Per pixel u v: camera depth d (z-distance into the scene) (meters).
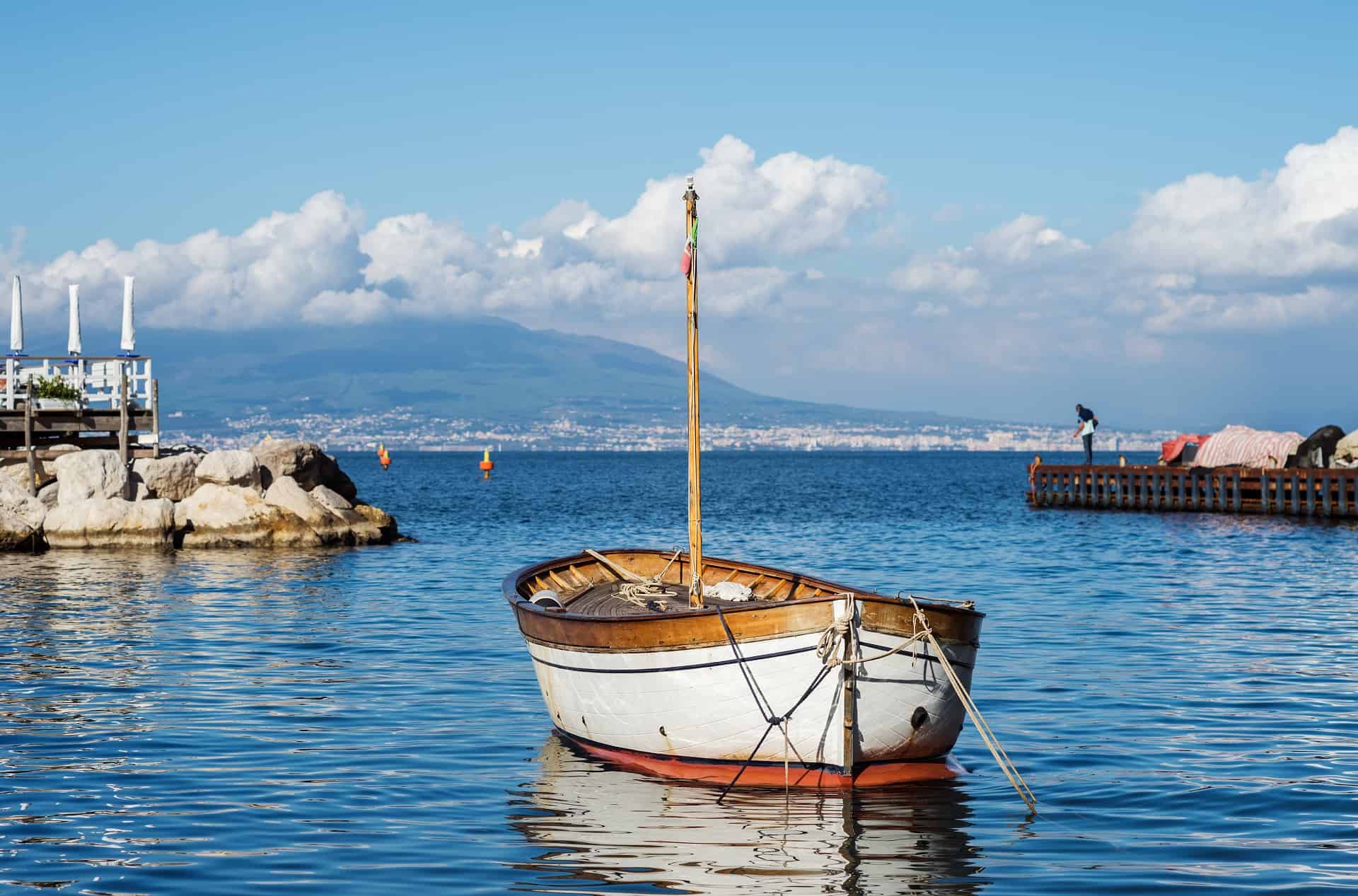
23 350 44.94
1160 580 34.19
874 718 13.43
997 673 20.34
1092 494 67.75
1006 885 10.82
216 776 14.26
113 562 37.50
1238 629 25.11
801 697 13.31
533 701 18.48
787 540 50.19
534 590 18.77
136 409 43.47
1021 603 29.28
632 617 14.18
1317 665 20.97
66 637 24.17
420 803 13.23
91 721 16.97
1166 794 13.49
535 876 11.02
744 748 13.79
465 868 11.22
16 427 41.59
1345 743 15.74
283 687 19.45
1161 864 11.32
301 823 12.52
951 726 14.09
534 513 69.31
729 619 13.54
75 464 41.16
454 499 86.94
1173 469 63.03
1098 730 16.48
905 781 13.98
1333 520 56.16
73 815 12.77
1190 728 16.58
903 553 43.44
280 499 43.53
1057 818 12.73
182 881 10.87
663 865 11.32
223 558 38.97
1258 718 17.14
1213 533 50.75
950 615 13.66
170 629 25.19
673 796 13.51
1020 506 74.31
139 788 13.76
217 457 43.31
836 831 12.28
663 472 178.50
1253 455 62.16
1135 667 20.89
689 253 15.96
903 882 10.90
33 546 39.72
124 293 44.34
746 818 12.70
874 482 131.12
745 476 156.88
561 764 14.86
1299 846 11.77
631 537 51.62
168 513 40.94
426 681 19.95
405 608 28.47
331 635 24.61
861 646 13.13
